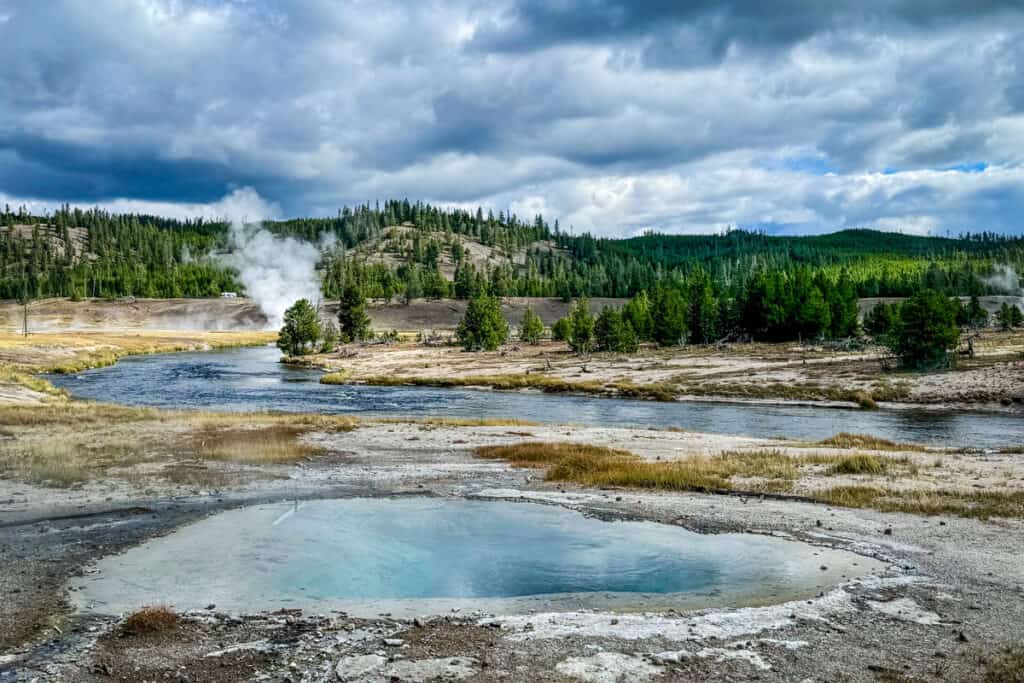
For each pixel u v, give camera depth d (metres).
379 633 10.70
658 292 148.00
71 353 102.62
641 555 15.00
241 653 9.97
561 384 72.69
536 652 9.96
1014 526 16.81
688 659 9.70
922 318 68.31
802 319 112.75
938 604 11.74
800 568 13.95
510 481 23.64
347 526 17.50
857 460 24.94
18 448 28.62
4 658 9.80
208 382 79.06
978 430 44.06
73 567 14.06
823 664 9.49
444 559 14.72
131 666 9.55
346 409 57.00
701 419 51.19
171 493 21.22
